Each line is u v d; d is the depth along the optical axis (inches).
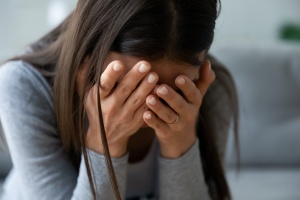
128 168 31.9
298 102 59.2
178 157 28.2
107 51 21.5
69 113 25.9
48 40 30.9
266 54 60.4
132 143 30.8
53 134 28.5
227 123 33.2
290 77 59.7
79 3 23.4
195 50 21.6
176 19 20.9
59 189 27.9
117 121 24.7
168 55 21.4
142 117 24.7
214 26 22.7
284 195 48.9
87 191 26.1
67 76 24.2
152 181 33.6
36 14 81.4
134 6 20.7
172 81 22.9
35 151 27.9
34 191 28.1
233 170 56.2
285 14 93.7
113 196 26.4
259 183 52.2
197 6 21.4
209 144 31.6
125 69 22.4
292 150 57.4
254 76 59.1
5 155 53.8
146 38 20.7
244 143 57.0
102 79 22.6
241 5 91.5
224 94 32.5
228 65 59.1
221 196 32.4
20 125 27.6
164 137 26.7
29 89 27.7
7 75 28.0
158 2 20.7
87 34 22.7
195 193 28.9
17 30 81.4
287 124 58.1
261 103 58.4
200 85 26.4
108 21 21.8
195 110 25.2
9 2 80.4
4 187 43.2
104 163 26.0
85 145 25.5
